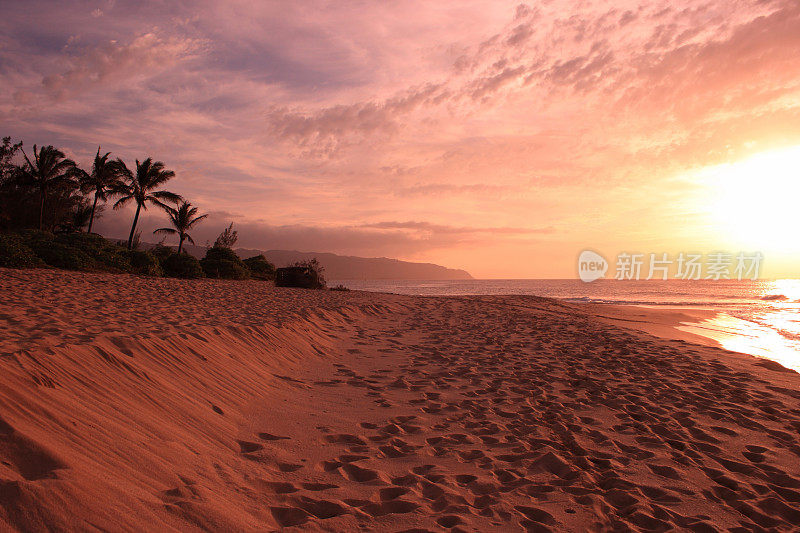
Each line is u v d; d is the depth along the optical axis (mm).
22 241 20594
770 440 4477
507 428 4664
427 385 6301
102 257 22016
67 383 3527
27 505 1966
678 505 3152
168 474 2859
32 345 4055
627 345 9875
